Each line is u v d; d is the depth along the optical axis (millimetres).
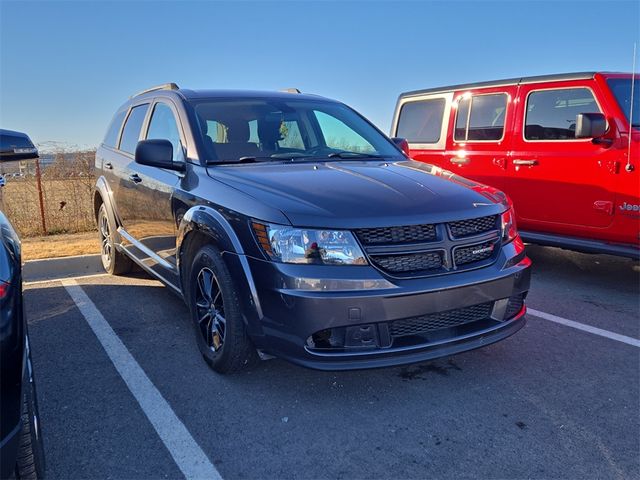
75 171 9094
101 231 6309
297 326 2881
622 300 5301
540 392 3365
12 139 3158
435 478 2545
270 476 2564
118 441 2840
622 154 5254
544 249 7684
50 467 2621
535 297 5395
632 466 2637
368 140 4766
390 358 2963
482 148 6730
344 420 3041
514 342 4176
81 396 3307
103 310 4910
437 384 3469
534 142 6086
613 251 5402
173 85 4805
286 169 3742
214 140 4078
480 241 3242
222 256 3250
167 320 4633
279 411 3133
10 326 1892
